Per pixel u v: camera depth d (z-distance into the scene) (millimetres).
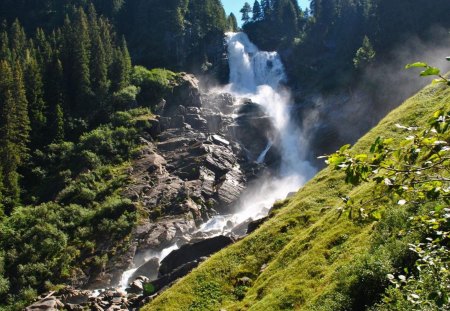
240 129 96188
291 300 23594
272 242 33469
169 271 46562
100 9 137500
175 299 30672
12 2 134875
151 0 136875
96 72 96750
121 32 134500
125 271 54000
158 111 96438
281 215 36969
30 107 84125
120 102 93938
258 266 31938
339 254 25125
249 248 34344
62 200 67188
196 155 80875
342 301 19359
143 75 104375
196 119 94312
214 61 128375
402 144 5750
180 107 96688
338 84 104438
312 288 23734
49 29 130000
